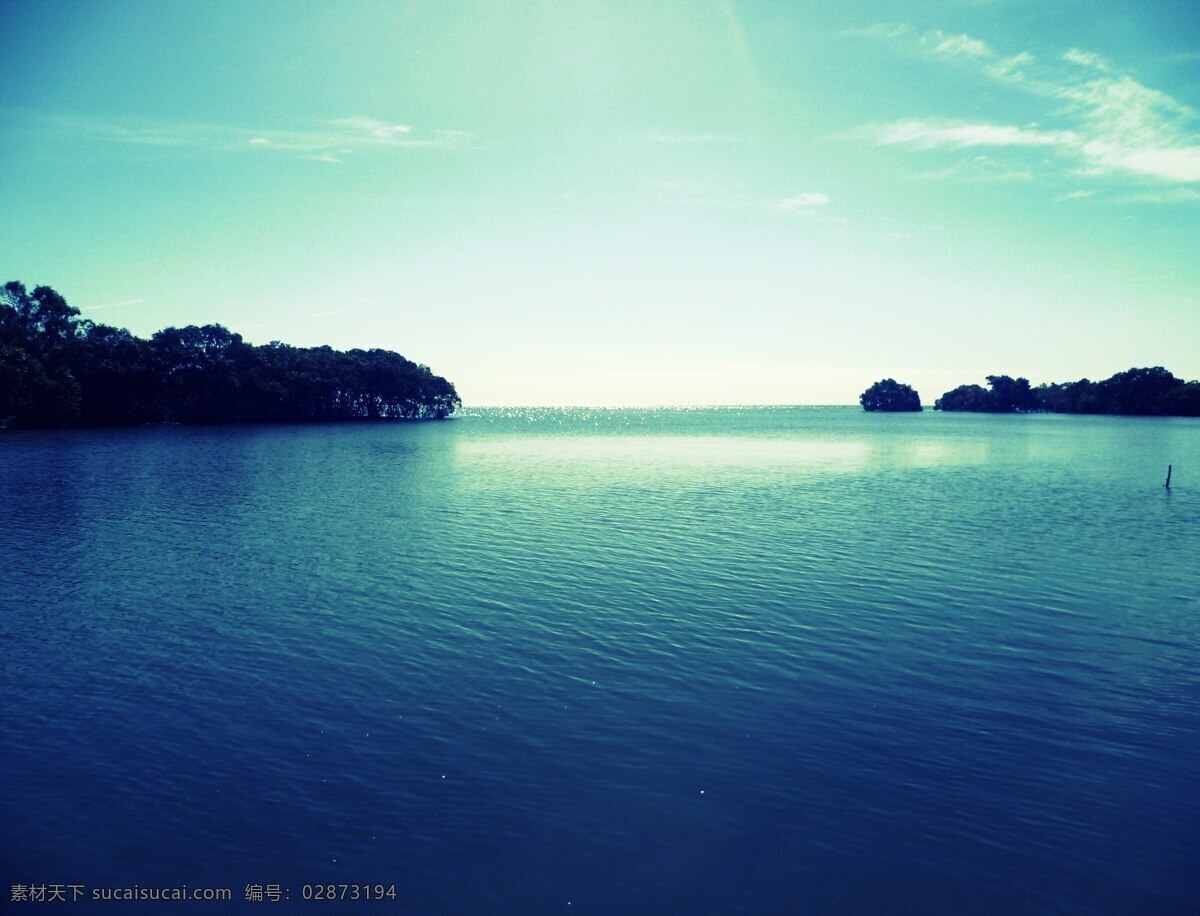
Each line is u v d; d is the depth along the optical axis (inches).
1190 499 2271.2
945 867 509.7
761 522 1795.0
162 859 510.6
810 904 474.6
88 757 639.8
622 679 805.9
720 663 853.8
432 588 1169.4
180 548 1471.5
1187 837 544.1
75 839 530.0
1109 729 705.0
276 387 6973.4
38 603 1090.1
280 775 611.5
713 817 560.4
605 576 1245.7
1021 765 638.5
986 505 2123.5
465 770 620.1
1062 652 903.7
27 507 1996.8
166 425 6461.6
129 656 876.6
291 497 2231.8
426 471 3070.9
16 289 5974.4
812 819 559.5
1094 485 2664.9
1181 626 1004.6
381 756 641.6
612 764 631.8
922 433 6786.4
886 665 854.5
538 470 3166.8
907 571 1293.1
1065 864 514.3
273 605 1078.4
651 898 478.0
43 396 5452.8
